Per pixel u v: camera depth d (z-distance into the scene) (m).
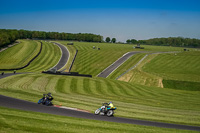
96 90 44.28
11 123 14.62
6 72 67.62
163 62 93.44
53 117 17.97
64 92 38.19
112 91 44.91
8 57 106.06
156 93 47.41
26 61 95.81
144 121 19.98
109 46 171.12
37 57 105.12
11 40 150.50
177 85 62.91
